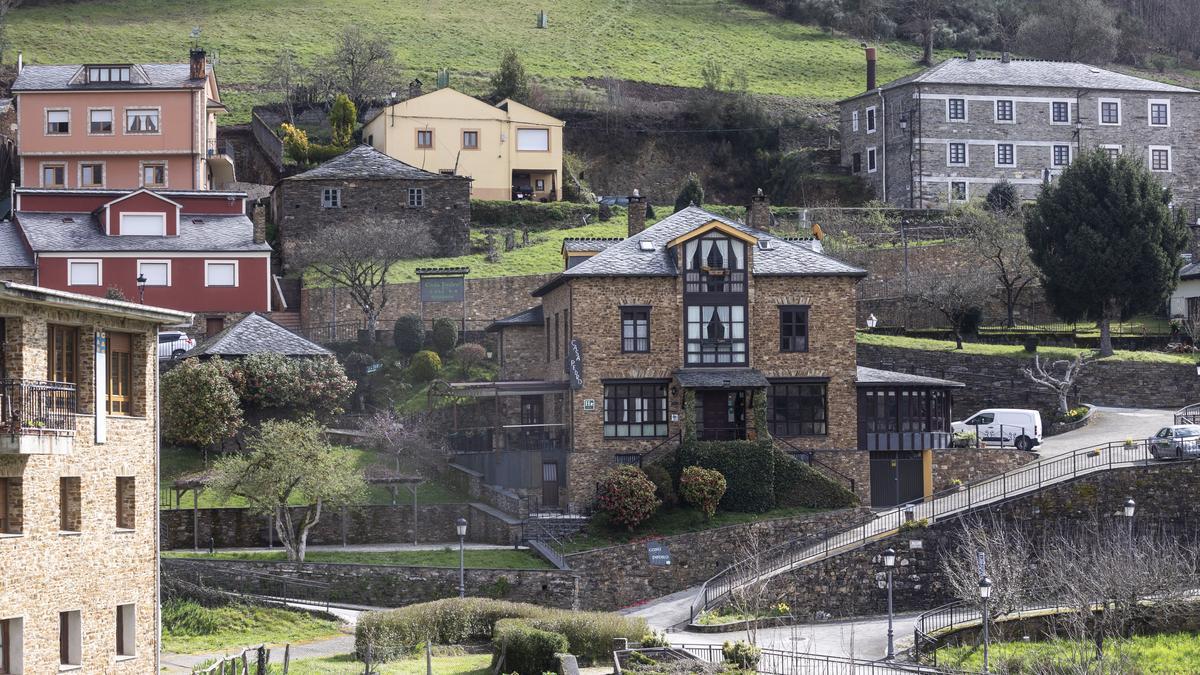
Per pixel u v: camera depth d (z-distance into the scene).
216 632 89.06
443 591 99.06
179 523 105.50
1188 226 169.88
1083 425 133.75
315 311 152.00
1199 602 95.38
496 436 122.31
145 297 147.50
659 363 117.44
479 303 153.12
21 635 63.88
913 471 119.62
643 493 108.38
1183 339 153.88
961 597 99.12
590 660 84.62
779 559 107.44
